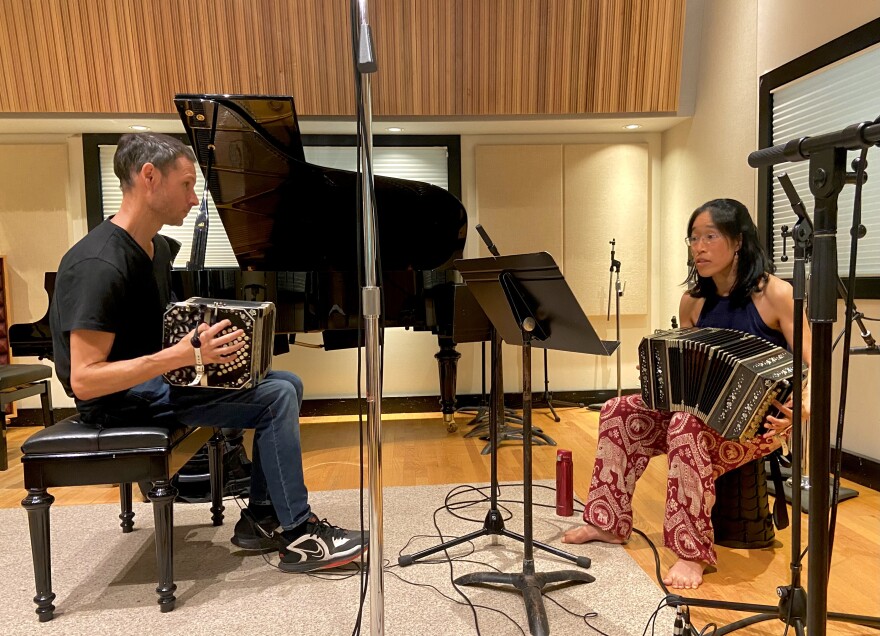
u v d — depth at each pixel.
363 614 1.82
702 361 1.94
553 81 4.23
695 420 2.01
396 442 3.89
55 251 4.59
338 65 4.10
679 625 1.36
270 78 4.11
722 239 2.09
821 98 3.15
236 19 3.94
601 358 4.93
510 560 2.15
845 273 3.04
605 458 2.27
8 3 3.79
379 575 1.42
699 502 1.99
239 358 1.86
